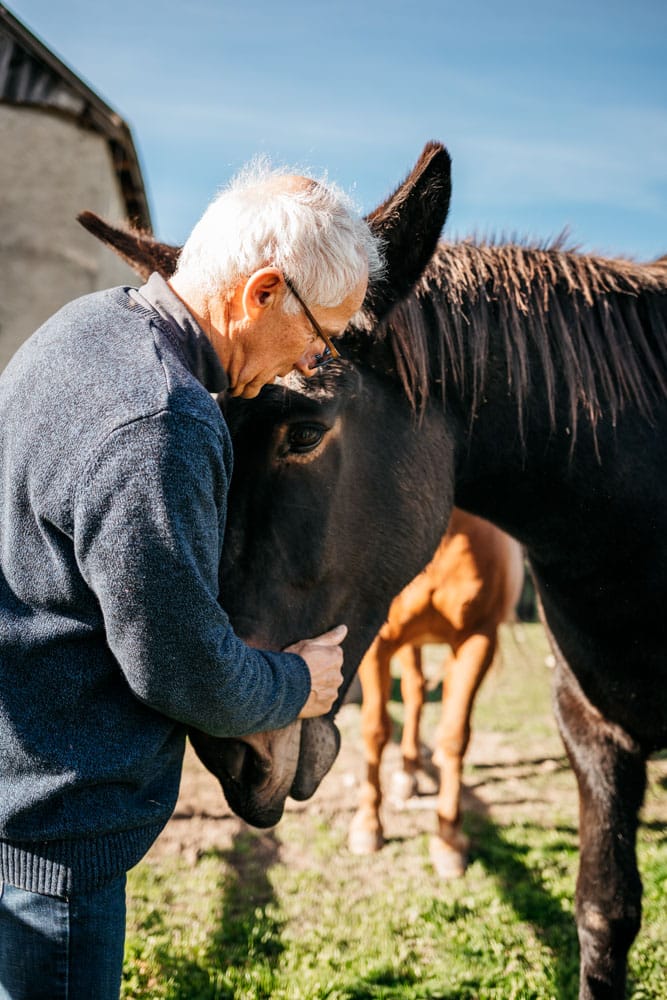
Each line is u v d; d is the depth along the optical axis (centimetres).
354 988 287
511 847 402
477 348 189
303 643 163
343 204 148
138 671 129
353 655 179
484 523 394
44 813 136
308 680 152
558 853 394
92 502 124
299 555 163
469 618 396
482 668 399
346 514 170
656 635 205
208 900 343
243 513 159
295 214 140
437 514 187
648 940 302
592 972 223
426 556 187
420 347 179
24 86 798
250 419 157
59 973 141
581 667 220
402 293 170
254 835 409
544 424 195
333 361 163
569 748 233
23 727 134
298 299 142
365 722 405
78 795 136
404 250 167
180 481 125
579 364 195
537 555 216
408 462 179
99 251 827
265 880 367
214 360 142
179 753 149
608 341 199
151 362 130
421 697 473
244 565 159
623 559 203
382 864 388
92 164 819
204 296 144
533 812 447
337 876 375
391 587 182
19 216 805
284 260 139
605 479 197
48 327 142
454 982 289
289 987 286
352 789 475
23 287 806
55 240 810
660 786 479
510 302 194
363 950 309
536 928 327
